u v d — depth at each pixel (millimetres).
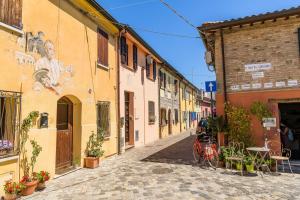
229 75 9938
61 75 8234
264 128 9227
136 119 15430
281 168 8828
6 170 5988
